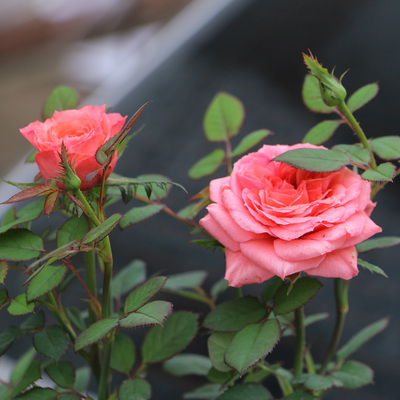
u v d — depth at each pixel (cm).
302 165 39
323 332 54
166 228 61
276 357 53
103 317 42
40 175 43
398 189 61
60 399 42
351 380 44
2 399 44
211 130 47
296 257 39
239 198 40
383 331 53
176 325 44
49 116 45
